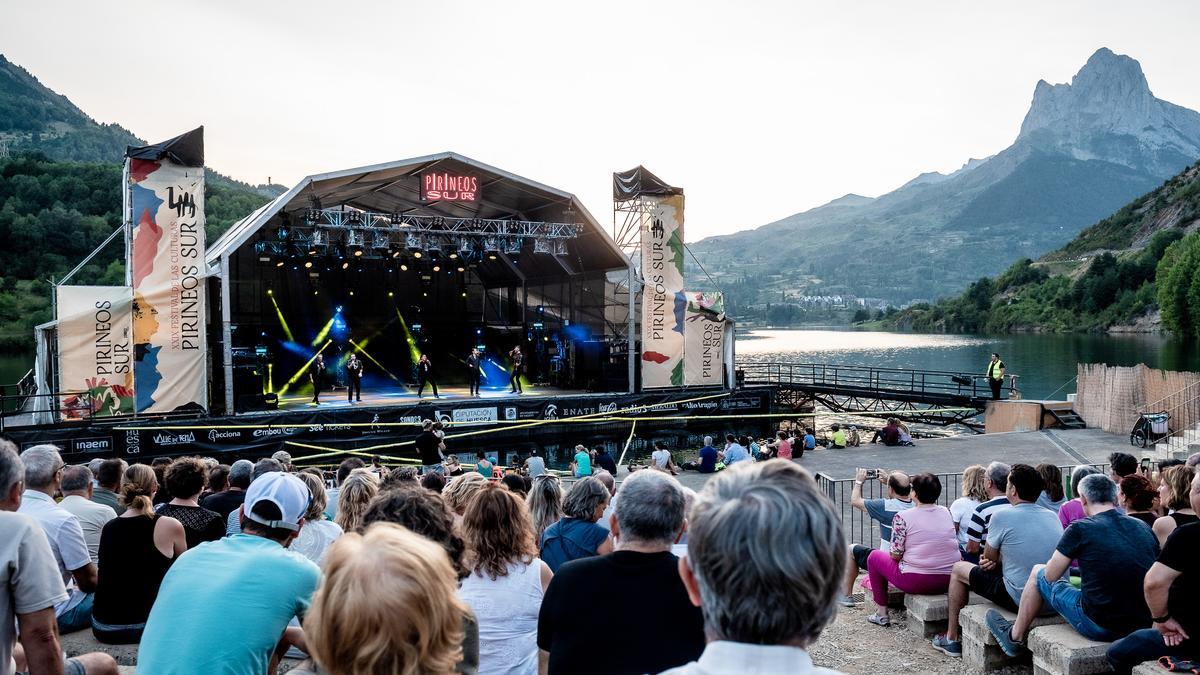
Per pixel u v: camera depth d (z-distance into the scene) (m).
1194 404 20.84
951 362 73.19
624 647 2.93
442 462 15.88
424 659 2.03
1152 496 5.73
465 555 3.77
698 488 17.09
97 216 115.69
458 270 33.38
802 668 1.60
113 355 19.80
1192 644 4.23
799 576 1.56
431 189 24.11
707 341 27.12
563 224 26.64
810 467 19.30
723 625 1.65
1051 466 7.00
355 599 1.98
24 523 3.19
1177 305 86.75
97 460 9.03
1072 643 4.81
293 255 26.39
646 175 25.80
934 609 6.16
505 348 33.44
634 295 26.06
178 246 20.34
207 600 2.84
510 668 3.77
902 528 6.27
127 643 4.89
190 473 5.35
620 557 3.07
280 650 3.38
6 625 3.15
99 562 4.91
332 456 21.75
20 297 95.56
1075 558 4.96
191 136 20.34
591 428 25.30
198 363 20.67
